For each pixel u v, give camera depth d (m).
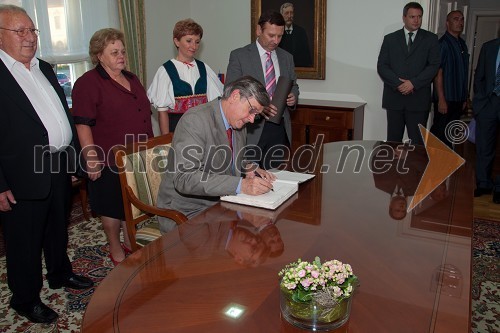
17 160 1.86
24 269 2.02
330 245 1.32
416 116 3.74
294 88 2.96
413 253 1.27
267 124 2.81
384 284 1.11
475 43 6.90
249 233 1.41
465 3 5.54
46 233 2.21
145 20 4.27
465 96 4.17
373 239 1.36
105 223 2.48
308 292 0.92
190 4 4.91
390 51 3.74
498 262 2.66
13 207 1.94
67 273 2.37
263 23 2.67
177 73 2.85
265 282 1.12
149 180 2.01
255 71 2.79
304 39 4.38
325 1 4.18
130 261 1.24
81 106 2.21
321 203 1.67
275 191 1.73
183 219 1.73
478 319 2.13
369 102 4.28
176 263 1.22
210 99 3.02
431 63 3.63
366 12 4.09
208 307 1.02
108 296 1.07
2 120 1.82
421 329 0.94
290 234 1.40
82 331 0.95
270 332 0.94
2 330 2.05
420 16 3.59
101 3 3.81
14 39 1.80
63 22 3.50
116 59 2.26
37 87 1.95
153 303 1.04
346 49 4.26
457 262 1.22
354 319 0.98
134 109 2.37
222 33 4.84
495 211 3.46
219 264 1.21
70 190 2.26
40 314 2.09
